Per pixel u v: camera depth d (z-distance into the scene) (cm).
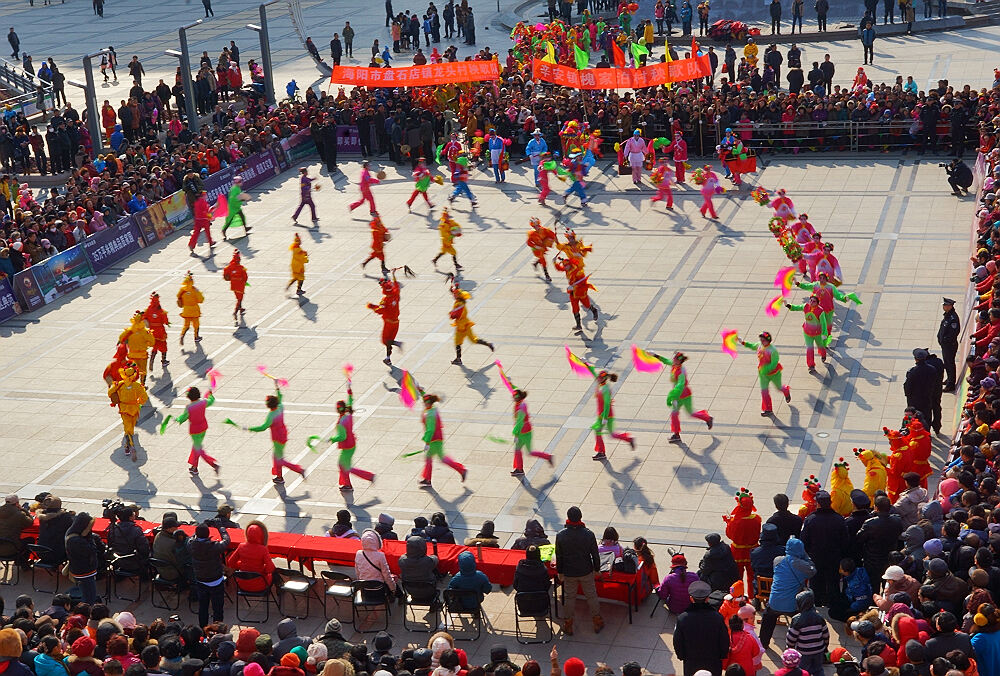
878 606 1460
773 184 3947
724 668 1474
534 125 4362
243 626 1819
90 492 2273
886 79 5072
